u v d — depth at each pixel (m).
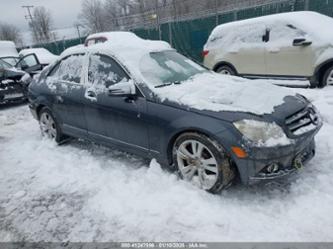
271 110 2.94
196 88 3.39
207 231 2.61
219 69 8.41
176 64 4.13
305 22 6.84
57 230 2.81
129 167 3.85
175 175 3.39
